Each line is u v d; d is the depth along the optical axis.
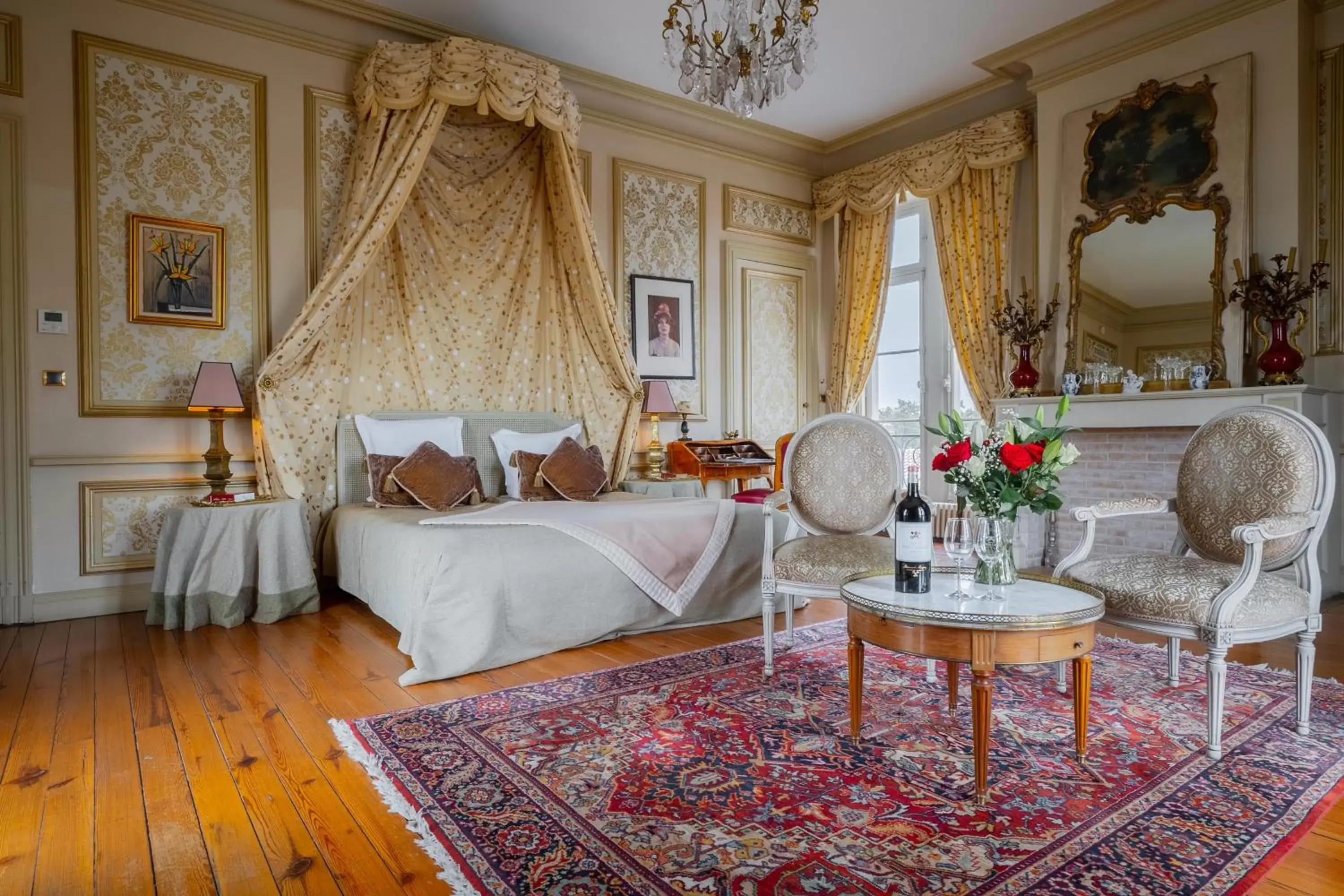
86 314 3.57
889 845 1.58
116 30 3.64
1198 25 4.05
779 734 2.16
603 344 4.97
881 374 6.32
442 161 4.52
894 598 2.00
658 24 4.36
